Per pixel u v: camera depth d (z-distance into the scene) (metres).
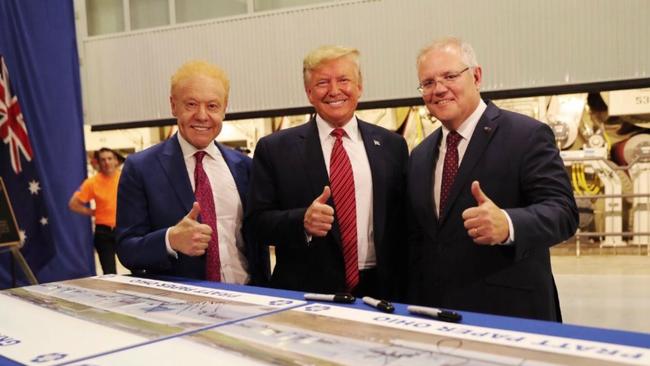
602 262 5.67
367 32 3.70
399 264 1.92
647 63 3.19
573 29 3.30
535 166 1.56
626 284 4.61
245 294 1.33
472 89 1.69
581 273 5.11
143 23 4.40
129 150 7.66
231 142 7.34
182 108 1.76
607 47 3.26
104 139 7.66
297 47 3.87
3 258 3.75
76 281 1.58
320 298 1.24
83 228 4.25
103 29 4.52
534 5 3.36
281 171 1.88
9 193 3.59
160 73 4.25
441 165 1.77
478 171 1.64
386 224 1.85
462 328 0.95
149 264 1.61
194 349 0.89
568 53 3.33
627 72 3.23
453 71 1.65
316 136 1.91
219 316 1.11
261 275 1.99
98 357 0.87
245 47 4.01
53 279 4.02
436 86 1.66
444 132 1.79
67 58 4.07
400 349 0.84
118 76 4.39
